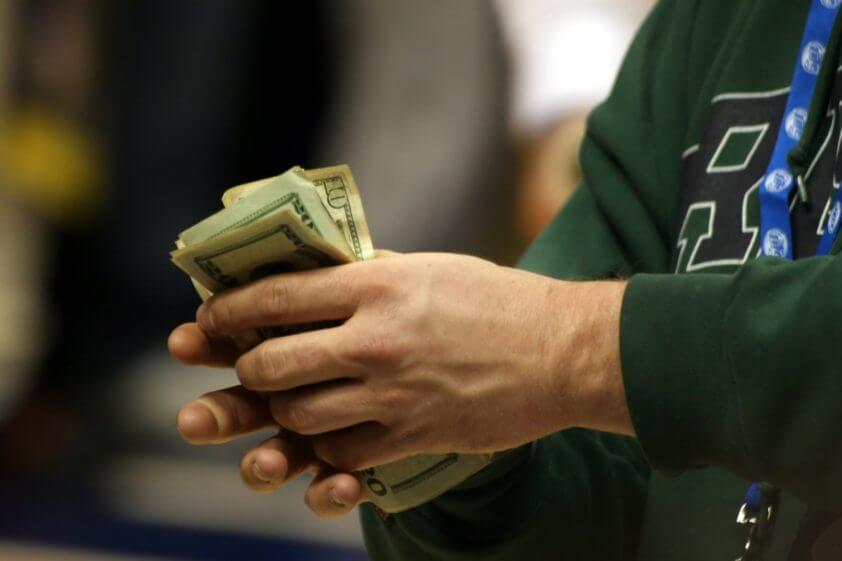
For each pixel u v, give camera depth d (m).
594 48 11.47
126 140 12.78
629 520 5.50
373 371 4.46
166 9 12.41
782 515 4.80
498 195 11.48
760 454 4.23
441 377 4.45
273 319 4.54
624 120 5.95
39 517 11.71
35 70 13.25
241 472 4.77
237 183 12.48
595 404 4.45
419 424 4.52
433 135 11.52
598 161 6.01
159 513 11.66
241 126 12.33
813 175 5.03
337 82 12.00
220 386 12.39
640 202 5.79
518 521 5.15
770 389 4.16
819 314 4.10
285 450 4.74
